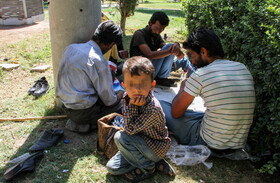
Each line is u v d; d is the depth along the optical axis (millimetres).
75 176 2445
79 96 2867
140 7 20531
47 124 3289
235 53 3930
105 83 2967
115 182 2402
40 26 9141
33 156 2545
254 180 2537
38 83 4203
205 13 5168
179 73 5266
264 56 2818
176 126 2848
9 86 4355
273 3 2996
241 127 2479
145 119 2209
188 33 6992
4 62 5297
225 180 2514
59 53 3410
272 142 2736
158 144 2371
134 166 2430
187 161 2672
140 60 2133
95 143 2961
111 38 2961
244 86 2385
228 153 2689
